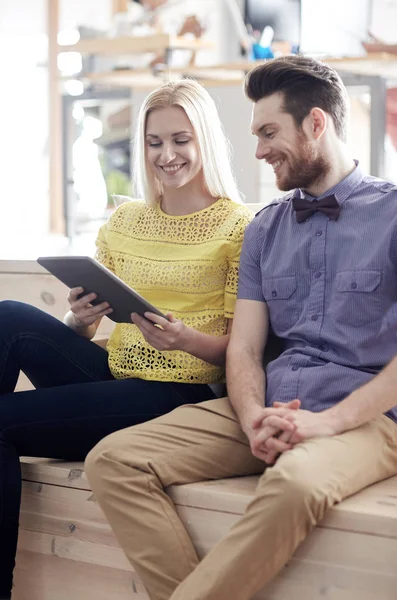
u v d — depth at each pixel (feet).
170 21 12.55
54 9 13.47
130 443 6.17
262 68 6.65
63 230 13.94
